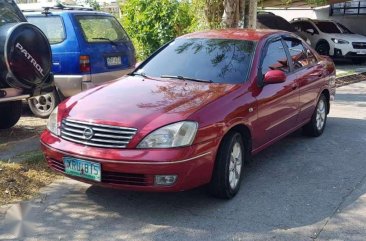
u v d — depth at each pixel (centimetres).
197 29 1205
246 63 557
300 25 2009
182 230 426
